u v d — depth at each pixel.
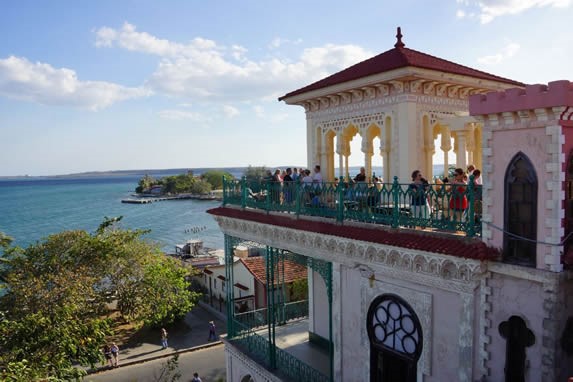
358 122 13.76
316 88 14.28
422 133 12.48
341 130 14.41
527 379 7.17
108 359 27.36
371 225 9.88
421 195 8.80
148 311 30.34
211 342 31.30
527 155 7.02
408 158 12.20
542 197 6.83
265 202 13.73
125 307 30.72
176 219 115.56
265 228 13.28
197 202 174.62
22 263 29.05
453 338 8.39
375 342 10.20
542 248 6.88
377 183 9.88
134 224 105.25
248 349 15.29
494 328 7.67
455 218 8.20
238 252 39.97
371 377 10.27
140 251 32.09
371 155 13.58
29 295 23.92
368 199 10.07
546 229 6.80
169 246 75.38
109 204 167.75
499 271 7.43
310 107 15.70
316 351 15.42
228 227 15.66
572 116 6.67
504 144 7.34
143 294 30.70
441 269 8.28
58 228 96.69
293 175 14.47
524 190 7.13
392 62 12.30
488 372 7.80
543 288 6.89
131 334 32.94
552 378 6.82
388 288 9.70
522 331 7.32
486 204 7.66
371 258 9.91
